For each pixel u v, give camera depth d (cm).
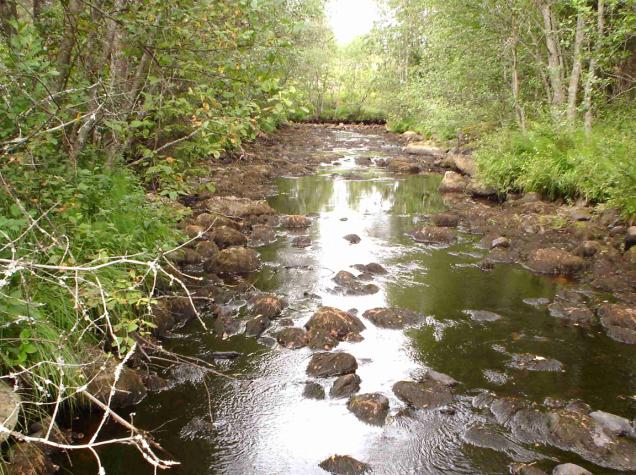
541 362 574
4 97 470
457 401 507
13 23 505
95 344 520
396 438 455
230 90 647
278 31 633
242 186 1523
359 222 1217
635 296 755
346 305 733
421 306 734
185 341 614
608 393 525
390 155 2389
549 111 1560
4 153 483
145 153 678
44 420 423
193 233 958
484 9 1563
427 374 552
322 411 490
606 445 436
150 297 406
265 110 622
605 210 1084
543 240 1025
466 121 1973
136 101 712
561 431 451
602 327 673
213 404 497
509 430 464
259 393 517
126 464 417
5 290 424
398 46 3791
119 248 636
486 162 1499
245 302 725
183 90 758
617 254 902
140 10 604
